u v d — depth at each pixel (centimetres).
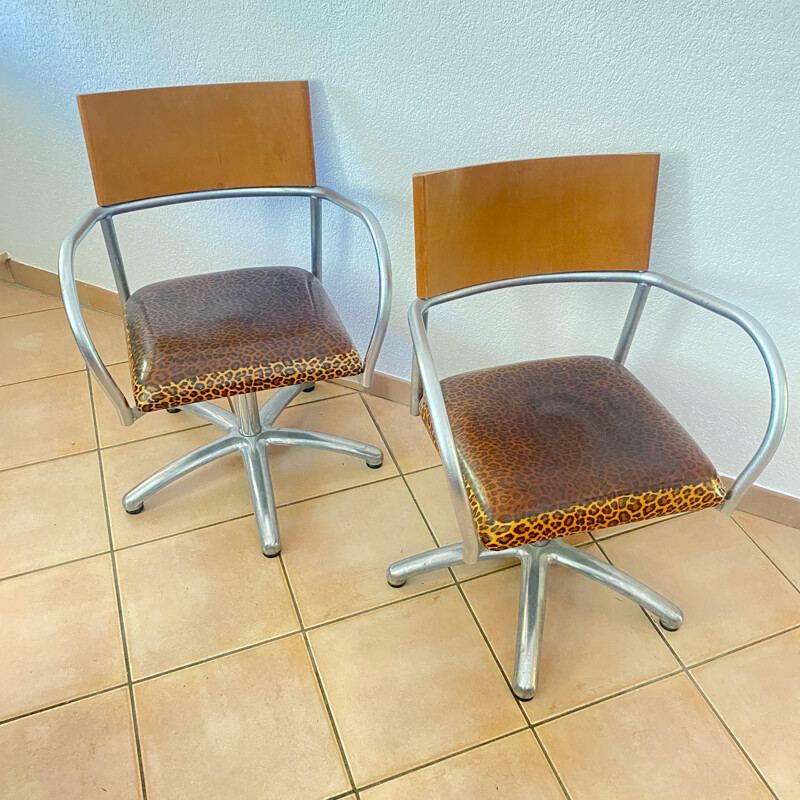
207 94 120
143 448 154
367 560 131
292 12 122
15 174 184
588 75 107
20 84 163
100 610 121
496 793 99
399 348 161
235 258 166
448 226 98
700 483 93
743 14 93
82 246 189
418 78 120
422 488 147
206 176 127
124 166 120
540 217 105
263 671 113
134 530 135
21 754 102
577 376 110
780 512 139
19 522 136
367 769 102
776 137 100
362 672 113
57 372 176
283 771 101
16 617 119
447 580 129
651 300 126
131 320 123
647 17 98
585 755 104
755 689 112
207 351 112
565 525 90
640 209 104
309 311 124
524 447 96
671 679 114
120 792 98
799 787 101
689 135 106
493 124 119
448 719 108
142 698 109
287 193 131
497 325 144
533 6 104
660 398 138
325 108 132
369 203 141
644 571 131
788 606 125
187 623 120
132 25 138
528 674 109
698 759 104
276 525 132
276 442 147
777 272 112
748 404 129
